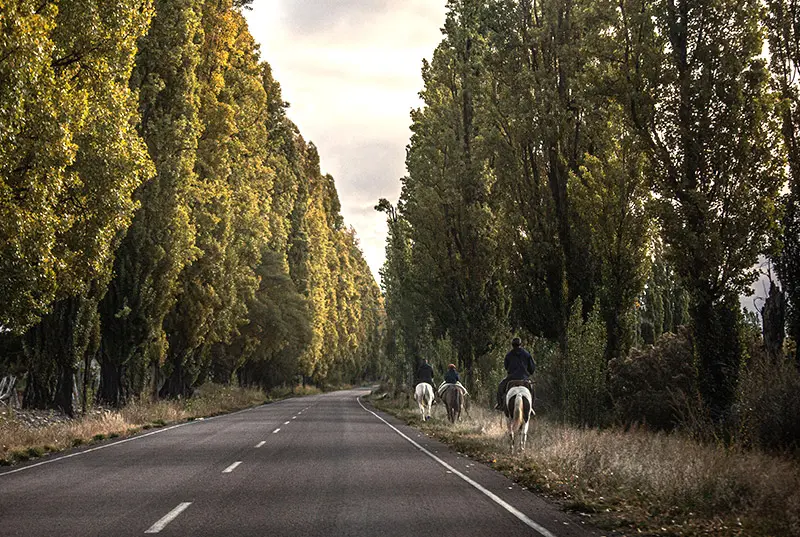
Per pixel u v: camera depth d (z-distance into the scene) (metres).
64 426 22.45
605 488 11.88
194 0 34.25
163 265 30.92
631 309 23.86
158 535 8.20
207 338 40.88
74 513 9.57
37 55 13.55
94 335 27.22
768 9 18.03
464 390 28.45
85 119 17.58
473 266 35.66
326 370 102.88
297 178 90.12
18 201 14.88
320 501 10.61
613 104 21.20
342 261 124.06
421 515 9.54
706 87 17.84
